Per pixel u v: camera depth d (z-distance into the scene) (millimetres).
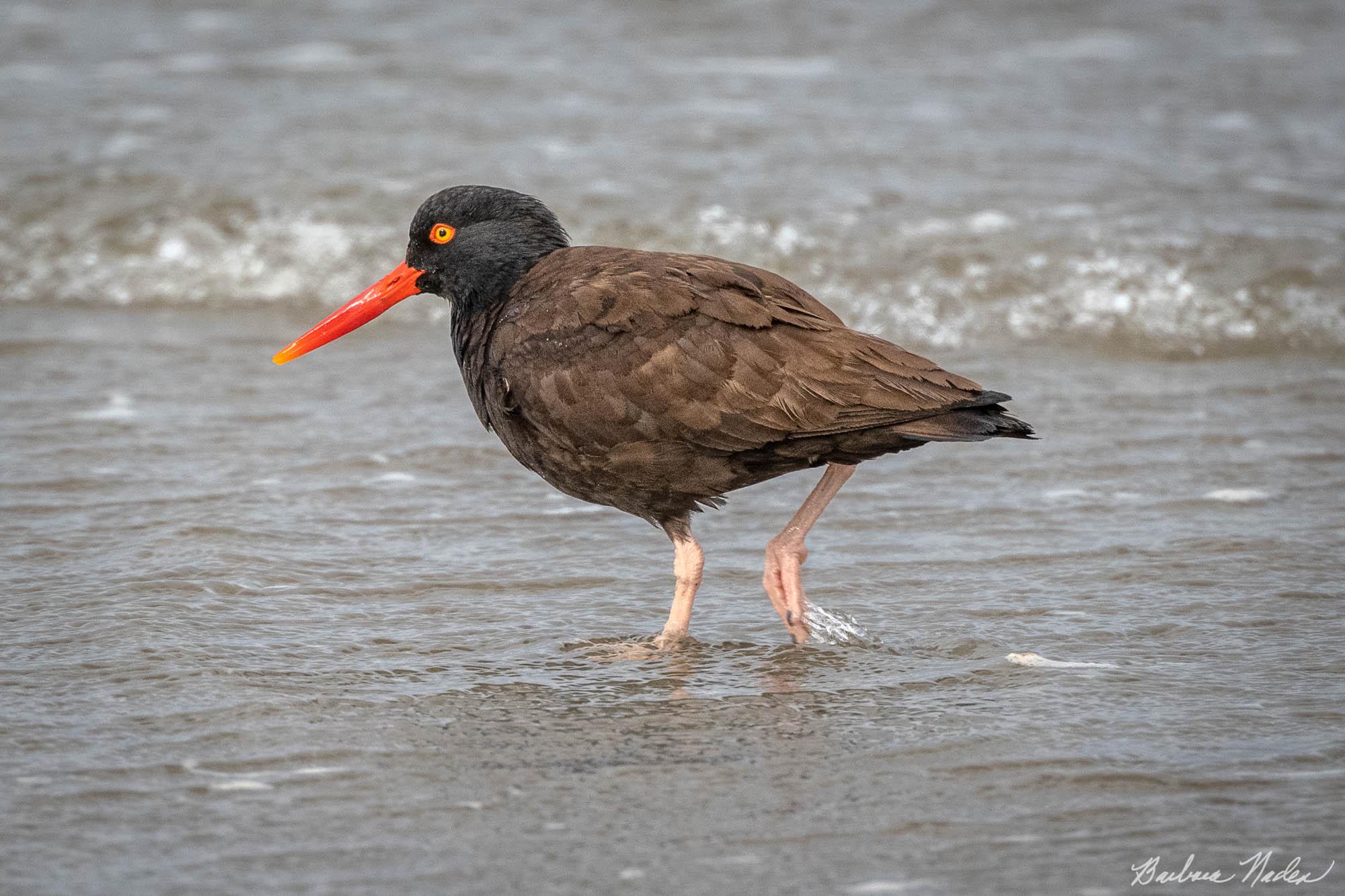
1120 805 7715
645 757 8344
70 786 7898
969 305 17578
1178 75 24547
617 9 27547
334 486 12953
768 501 12969
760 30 26625
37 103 23062
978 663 9672
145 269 18984
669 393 9469
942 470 13539
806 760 8297
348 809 7711
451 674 9539
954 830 7484
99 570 10992
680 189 19672
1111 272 17797
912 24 26906
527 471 13500
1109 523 12125
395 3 27953
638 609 10711
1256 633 10008
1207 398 15328
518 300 10180
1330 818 7531
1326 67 24828
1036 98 23453
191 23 27156
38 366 16188
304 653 9750
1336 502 12438
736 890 6934
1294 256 17922
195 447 13805
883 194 19641
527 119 22344
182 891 6902
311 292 18656
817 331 9516
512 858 7215
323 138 21578
